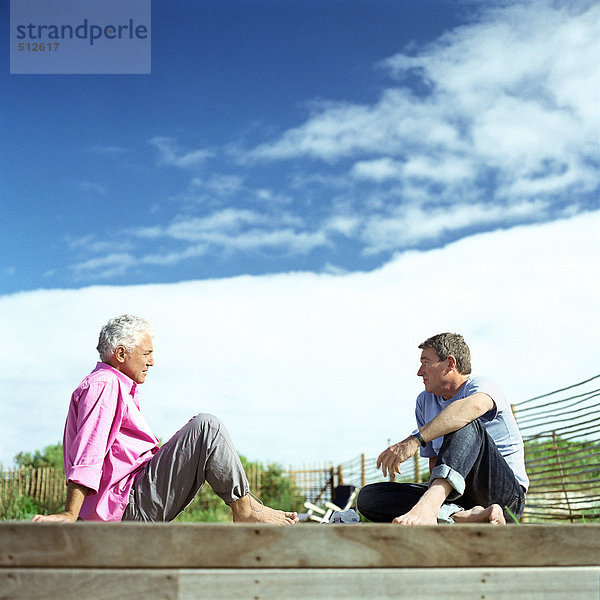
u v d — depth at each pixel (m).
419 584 1.69
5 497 15.18
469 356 3.41
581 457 8.18
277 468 17.45
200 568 1.63
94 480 2.58
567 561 1.76
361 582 1.67
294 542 1.67
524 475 3.22
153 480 2.70
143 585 1.61
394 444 2.76
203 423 2.72
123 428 2.82
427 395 3.56
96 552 1.61
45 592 1.59
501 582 1.72
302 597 1.64
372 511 3.20
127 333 2.95
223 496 2.71
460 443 2.68
